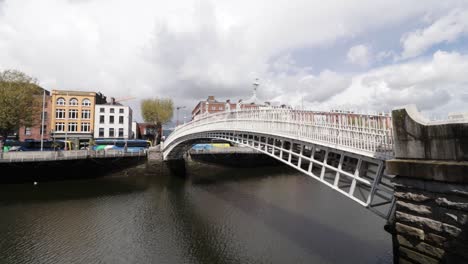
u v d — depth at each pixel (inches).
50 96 1653.5
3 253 430.0
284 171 1441.9
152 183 1037.2
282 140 486.6
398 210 246.7
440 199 211.2
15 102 969.5
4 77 1002.1
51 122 1621.6
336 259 419.5
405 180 238.1
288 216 641.0
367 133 317.1
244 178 1234.6
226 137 715.4
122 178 1087.6
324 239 501.4
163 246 470.0
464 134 201.0
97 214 638.5
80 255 428.8
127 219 609.9
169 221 601.3
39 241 478.9
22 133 1549.0
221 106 2603.3
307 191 941.8
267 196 861.8
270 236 514.6
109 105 1857.8
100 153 1102.4
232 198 829.2
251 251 450.9
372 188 324.2
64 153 1025.5
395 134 254.8
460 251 196.5
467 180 189.8
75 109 1710.1
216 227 564.4
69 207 688.4
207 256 434.0
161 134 2358.5
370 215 647.1
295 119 448.1
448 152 211.2
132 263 406.6
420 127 231.9
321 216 642.8
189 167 1360.7
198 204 750.5
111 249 453.1
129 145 1610.5
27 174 908.6
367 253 438.9
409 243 234.7
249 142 620.4
